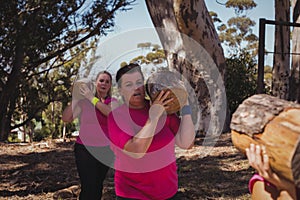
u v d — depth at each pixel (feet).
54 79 56.54
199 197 20.04
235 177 23.53
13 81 52.06
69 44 55.62
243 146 7.48
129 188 10.55
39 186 22.95
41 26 50.96
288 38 49.34
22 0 49.62
